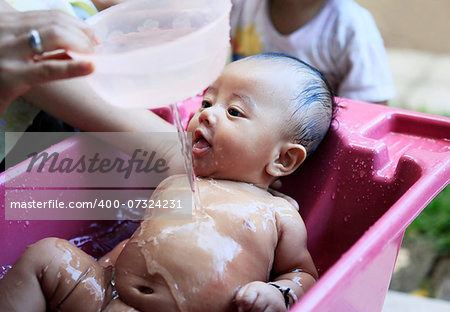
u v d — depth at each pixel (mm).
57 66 750
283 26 1937
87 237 1385
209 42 849
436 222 2250
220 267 1050
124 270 1076
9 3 1238
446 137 1332
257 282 1014
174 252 1051
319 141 1300
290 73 1243
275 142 1219
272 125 1205
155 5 1018
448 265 2059
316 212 1320
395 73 3553
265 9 1971
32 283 1031
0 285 1026
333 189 1300
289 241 1180
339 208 1292
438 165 1103
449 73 3566
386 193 1214
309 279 1158
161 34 986
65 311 1052
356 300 928
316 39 1880
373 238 871
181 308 1029
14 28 754
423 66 3670
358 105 1439
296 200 1354
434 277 2004
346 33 1842
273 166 1239
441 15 4461
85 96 1282
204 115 1195
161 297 1035
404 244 2180
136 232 1128
